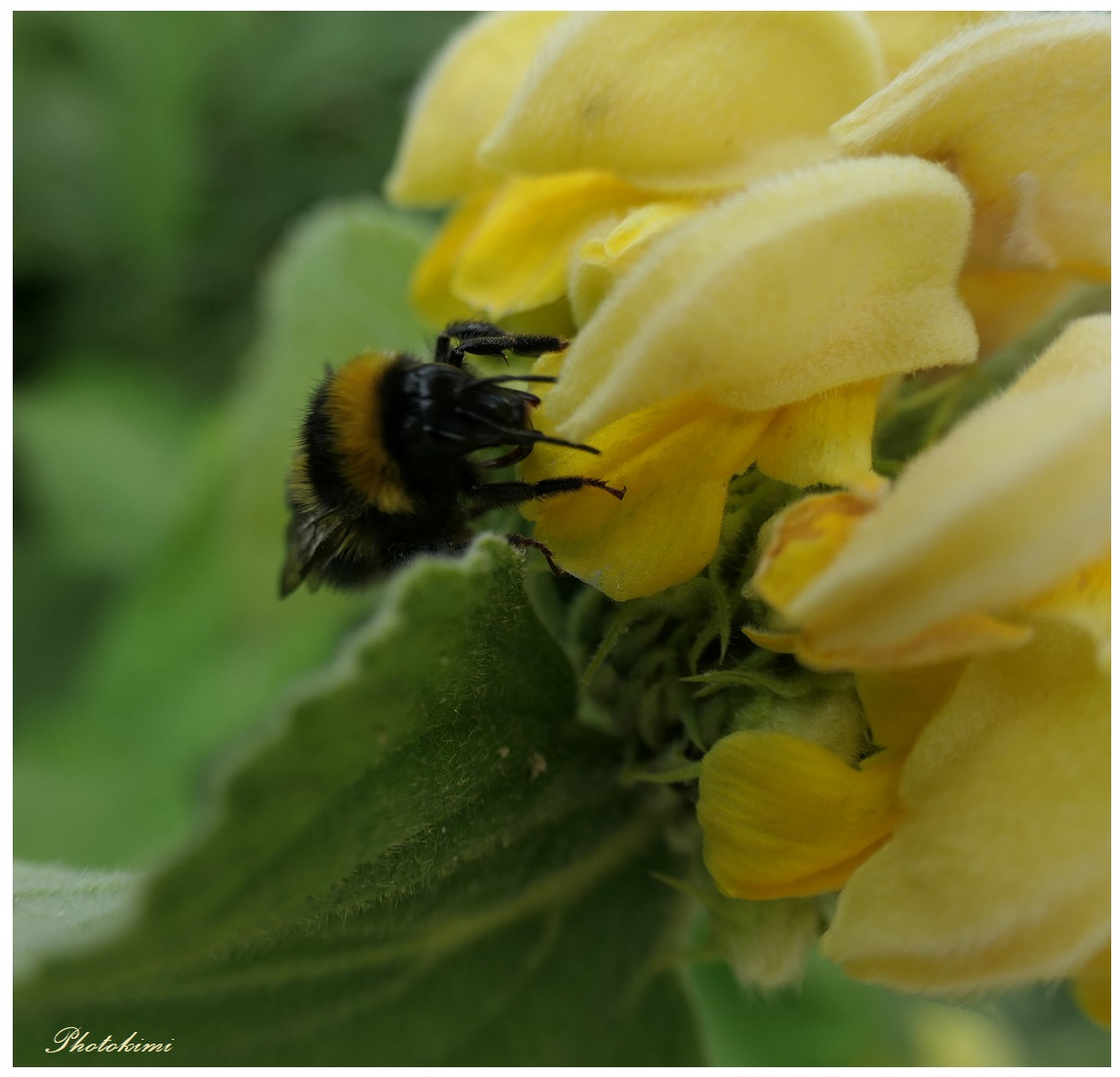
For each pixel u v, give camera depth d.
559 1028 0.13
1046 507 0.10
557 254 0.12
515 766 0.12
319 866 0.11
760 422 0.11
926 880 0.11
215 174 0.28
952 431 0.11
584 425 0.11
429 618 0.11
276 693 0.19
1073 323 0.11
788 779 0.11
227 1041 0.12
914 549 0.10
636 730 0.12
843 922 0.11
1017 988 0.12
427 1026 0.12
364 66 0.27
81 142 0.28
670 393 0.11
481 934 0.12
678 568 0.11
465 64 0.13
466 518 0.13
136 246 0.26
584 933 0.13
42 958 0.10
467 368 0.13
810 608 0.11
